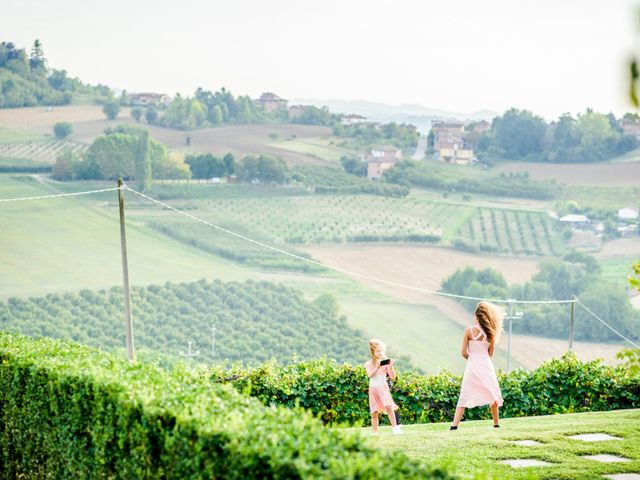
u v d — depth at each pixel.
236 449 5.98
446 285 140.50
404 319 124.81
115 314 118.12
